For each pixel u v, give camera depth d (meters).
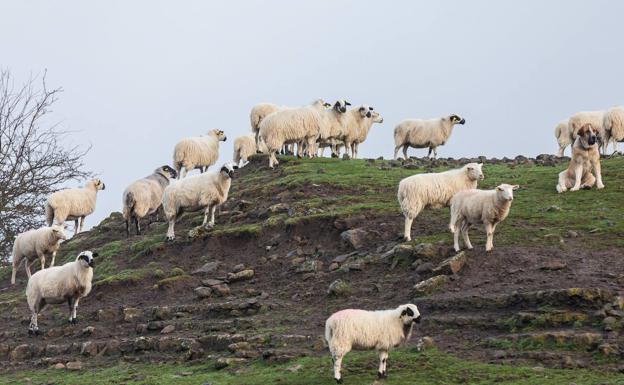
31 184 29.56
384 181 27.27
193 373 15.67
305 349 15.84
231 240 23.95
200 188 24.62
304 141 33.47
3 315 22.80
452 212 19.11
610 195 23.00
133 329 19.48
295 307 18.80
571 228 20.20
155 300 21.27
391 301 17.77
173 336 17.97
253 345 16.45
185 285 21.67
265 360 15.57
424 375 13.65
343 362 14.73
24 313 22.64
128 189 27.52
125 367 16.94
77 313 21.30
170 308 19.81
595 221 20.62
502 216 18.41
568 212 21.69
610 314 14.89
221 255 23.62
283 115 30.81
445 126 33.41
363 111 33.88
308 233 23.06
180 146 31.19
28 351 19.12
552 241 19.27
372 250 20.97
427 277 18.38
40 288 20.17
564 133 35.53
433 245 19.38
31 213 29.64
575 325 14.88
